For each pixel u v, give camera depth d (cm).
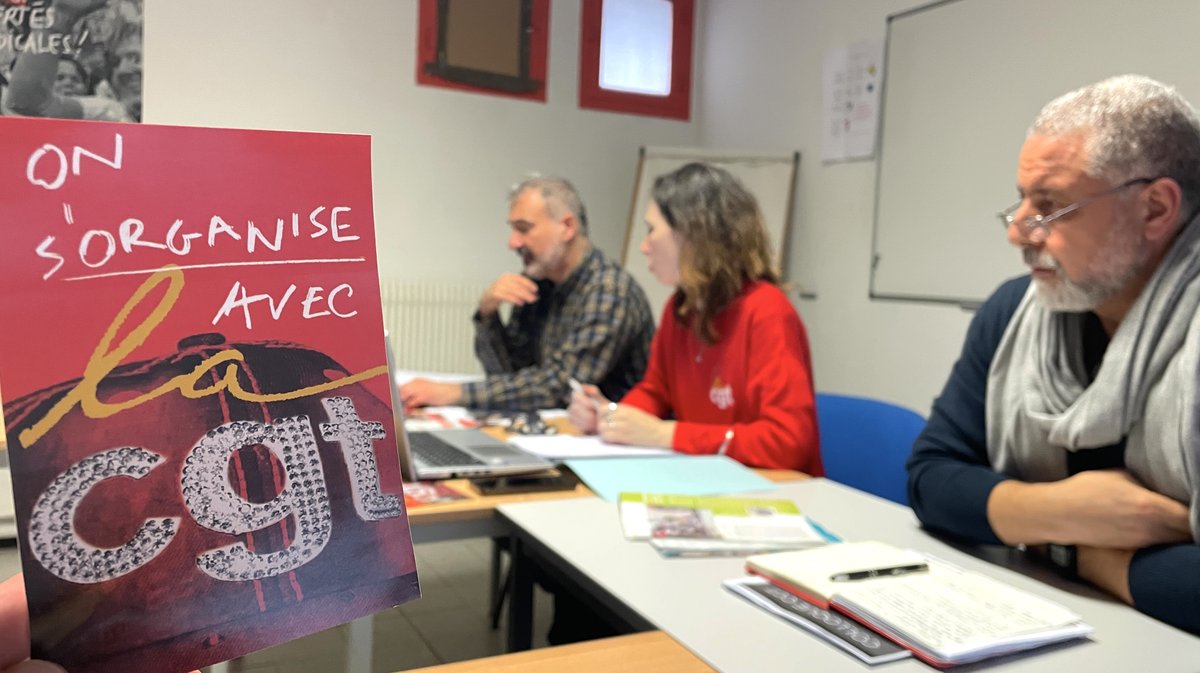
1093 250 106
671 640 84
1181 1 223
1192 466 97
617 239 371
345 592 50
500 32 231
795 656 80
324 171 51
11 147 41
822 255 351
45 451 41
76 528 42
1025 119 266
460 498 131
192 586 45
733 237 187
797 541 115
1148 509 98
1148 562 96
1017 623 85
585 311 237
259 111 105
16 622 51
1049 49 258
